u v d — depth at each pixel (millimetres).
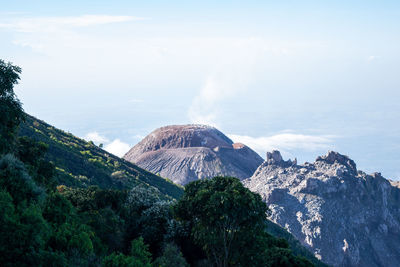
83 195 57938
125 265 38156
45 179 61375
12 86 55656
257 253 54438
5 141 51906
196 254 58250
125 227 57531
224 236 52531
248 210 52156
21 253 32125
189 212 55219
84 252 38406
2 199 36812
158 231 58219
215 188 56781
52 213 43656
